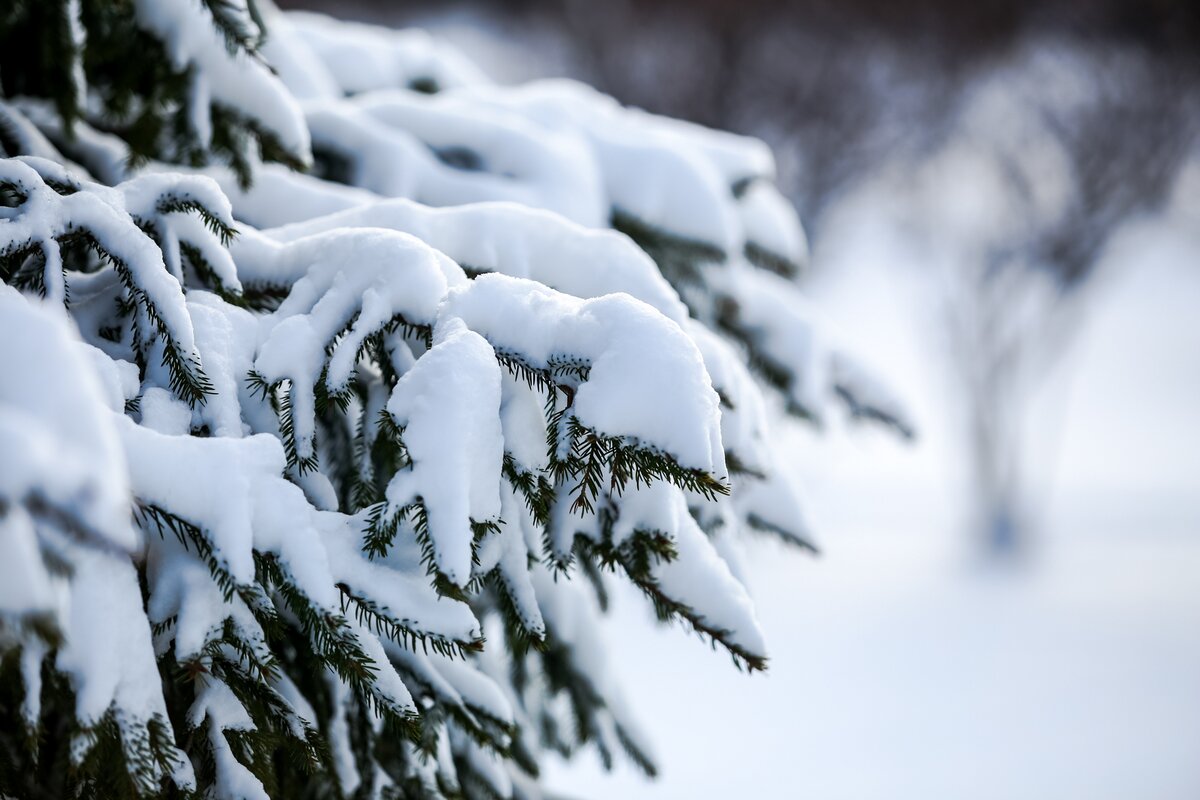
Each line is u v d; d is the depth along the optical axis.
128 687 1.17
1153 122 12.91
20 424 0.85
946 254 14.19
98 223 1.39
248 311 1.50
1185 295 21.36
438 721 1.76
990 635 9.45
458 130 2.52
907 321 18.78
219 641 1.28
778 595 10.34
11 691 1.29
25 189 1.38
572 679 2.38
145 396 1.35
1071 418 16.48
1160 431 15.83
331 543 1.30
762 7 14.84
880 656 8.97
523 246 1.76
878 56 15.32
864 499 13.24
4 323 0.94
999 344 12.16
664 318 1.28
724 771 7.11
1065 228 12.70
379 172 2.39
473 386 1.27
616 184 2.65
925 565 11.12
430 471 1.22
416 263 1.42
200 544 1.26
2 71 2.21
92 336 1.46
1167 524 12.24
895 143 14.98
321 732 1.71
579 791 6.78
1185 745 7.55
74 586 1.15
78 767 1.13
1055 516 12.55
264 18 2.54
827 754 7.39
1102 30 13.66
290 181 2.06
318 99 2.65
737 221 2.96
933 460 14.65
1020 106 14.03
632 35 15.52
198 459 1.24
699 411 1.21
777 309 2.81
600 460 1.28
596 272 1.75
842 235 18.12
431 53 3.15
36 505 0.85
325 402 1.40
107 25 2.04
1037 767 7.25
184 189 1.49
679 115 15.09
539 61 17.69
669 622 1.51
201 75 2.01
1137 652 9.07
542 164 2.51
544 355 1.32
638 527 1.44
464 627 1.29
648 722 7.75
